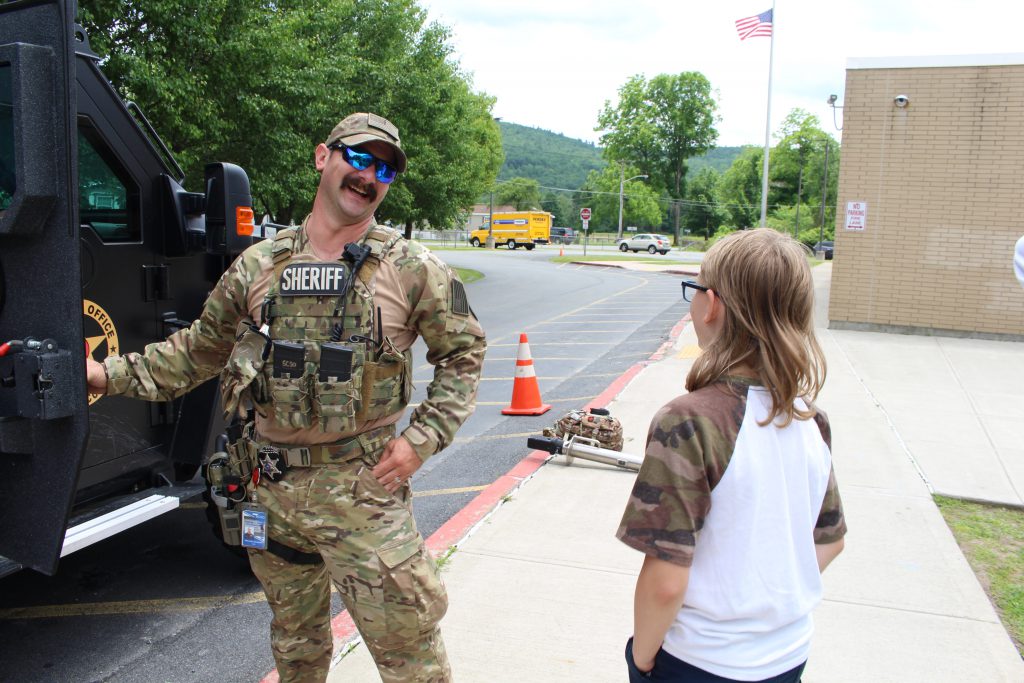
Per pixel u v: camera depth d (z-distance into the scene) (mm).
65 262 2164
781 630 1566
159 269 3648
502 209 112938
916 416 6742
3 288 2281
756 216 100250
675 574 1464
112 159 3428
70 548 3031
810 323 1564
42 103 2107
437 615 2201
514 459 6008
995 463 5488
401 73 18969
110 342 3453
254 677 3184
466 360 2270
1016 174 10445
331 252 2191
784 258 1515
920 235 11000
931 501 4754
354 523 2121
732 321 1550
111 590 3941
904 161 10922
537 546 4113
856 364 9023
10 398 2287
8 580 4027
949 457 5617
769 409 1525
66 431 2227
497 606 3473
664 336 12805
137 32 10102
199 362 2324
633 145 97625
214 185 3609
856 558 3971
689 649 1552
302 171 13625
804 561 1600
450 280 2242
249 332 2117
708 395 1539
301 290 2078
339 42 16531
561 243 63312
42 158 2109
